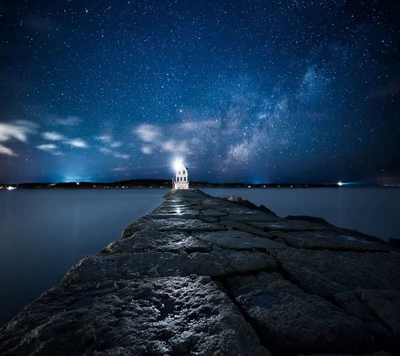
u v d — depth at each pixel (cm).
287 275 236
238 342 128
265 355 122
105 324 144
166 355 120
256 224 506
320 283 211
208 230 448
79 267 240
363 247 326
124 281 211
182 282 208
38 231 1938
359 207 4200
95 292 192
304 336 140
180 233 410
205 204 1094
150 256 278
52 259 1211
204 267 246
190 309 163
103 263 255
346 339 139
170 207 946
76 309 164
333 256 281
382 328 149
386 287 206
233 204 1073
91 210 3647
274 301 180
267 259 272
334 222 2662
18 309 717
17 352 125
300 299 180
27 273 1024
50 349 125
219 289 196
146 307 165
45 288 871
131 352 122
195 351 123
